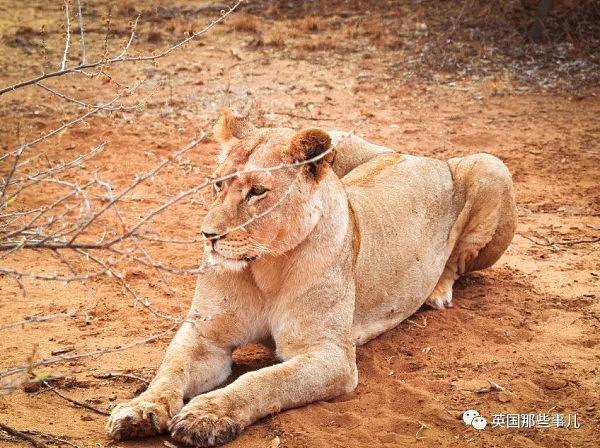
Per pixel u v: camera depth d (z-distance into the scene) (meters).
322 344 5.21
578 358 5.87
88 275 3.91
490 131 12.14
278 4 18.05
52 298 6.60
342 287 5.37
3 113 12.04
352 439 4.77
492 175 6.92
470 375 5.62
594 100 13.54
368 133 11.89
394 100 13.34
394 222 6.26
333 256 5.30
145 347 5.86
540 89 13.98
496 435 4.93
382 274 6.05
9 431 4.52
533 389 5.44
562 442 4.85
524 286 7.25
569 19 16.23
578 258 7.99
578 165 10.85
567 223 8.98
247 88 13.49
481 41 15.62
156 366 5.55
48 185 9.36
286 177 5.02
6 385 4.32
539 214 9.26
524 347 6.06
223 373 5.36
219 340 5.34
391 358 5.87
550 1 15.48
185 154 10.73
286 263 5.21
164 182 9.72
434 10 17.19
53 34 15.62
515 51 15.34
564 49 15.35
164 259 7.58
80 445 4.54
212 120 12.10
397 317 6.28
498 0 16.58
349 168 7.09
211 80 13.78
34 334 5.97
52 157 10.43
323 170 5.10
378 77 14.30
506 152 11.30
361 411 5.10
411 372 5.66
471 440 4.86
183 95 13.09
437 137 11.84
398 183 6.59
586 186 10.16
